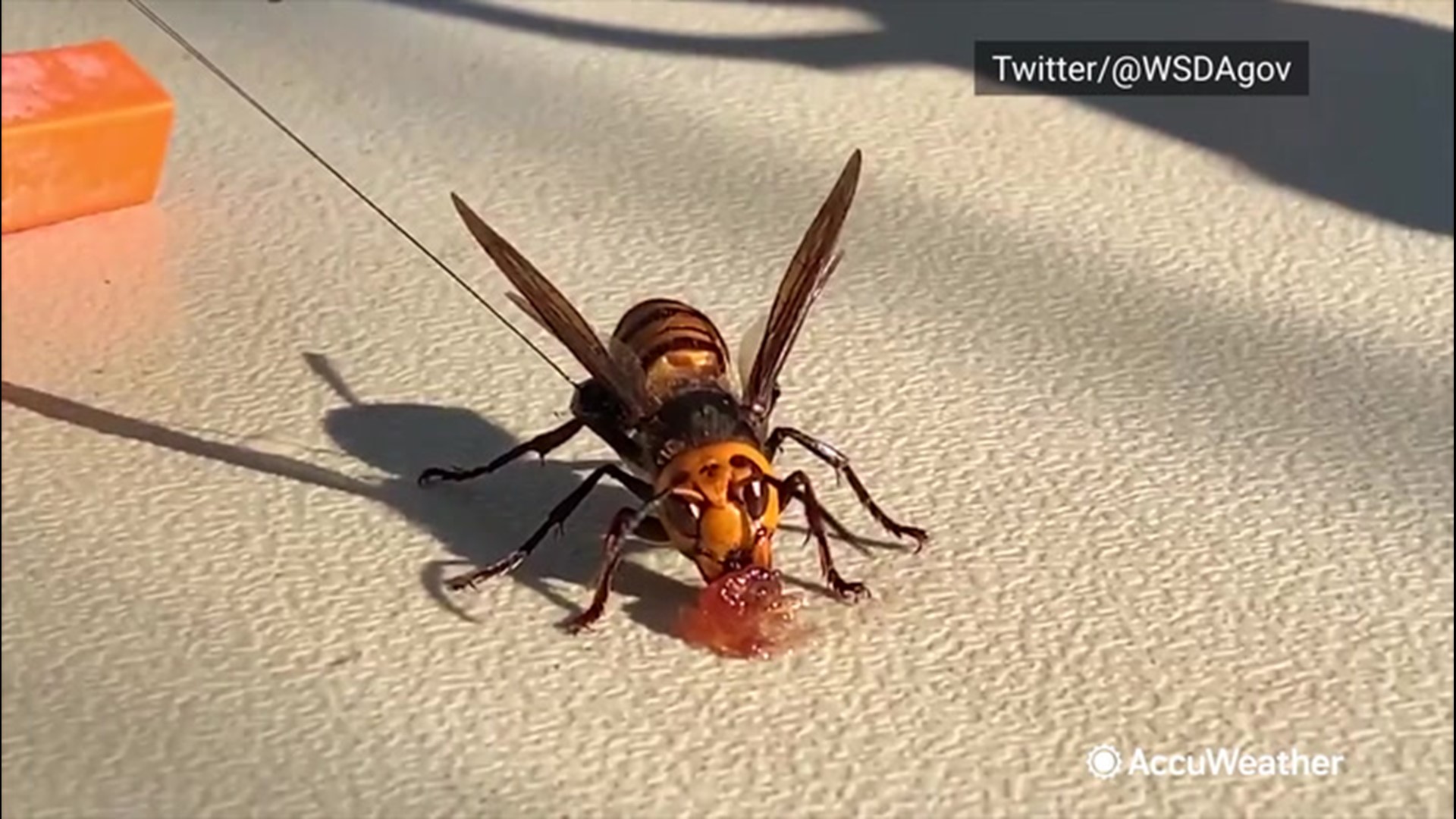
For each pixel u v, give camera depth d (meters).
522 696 0.20
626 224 0.27
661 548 0.22
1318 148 0.30
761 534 0.20
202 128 0.29
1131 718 0.20
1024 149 0.29
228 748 0.19
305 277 0.26
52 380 0.24
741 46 0.32
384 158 0.28
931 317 0.26
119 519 0.22
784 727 0.19
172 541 0.22
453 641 0.20
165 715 0.19
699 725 0.19
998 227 0.27
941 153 0.29
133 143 0.26
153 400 0.24
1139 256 0.27
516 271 0.21
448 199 0.27
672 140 0.29
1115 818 0.19
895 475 0.23
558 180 0.28
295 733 0.19
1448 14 0.33
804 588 0.21
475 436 0.23
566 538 0.22
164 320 0.25
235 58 0.31
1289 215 0.28
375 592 0.21
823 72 0.31
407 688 0.20
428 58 0.31
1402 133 0.30
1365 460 0.23
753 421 0.21
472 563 0.21
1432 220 0.28
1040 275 0.26
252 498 0.22
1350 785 0.19
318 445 0.23
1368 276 0.27
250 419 0.23
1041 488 0.23
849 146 0.29
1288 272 0.27
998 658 0.20
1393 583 0.21
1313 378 0.25
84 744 0.19
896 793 0.19
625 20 0.33
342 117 0.29
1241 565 0.22
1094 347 0.25
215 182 0.27
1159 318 0.26
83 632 0.20
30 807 0.18
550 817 0.18
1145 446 0.23
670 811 0.19
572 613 0.21
